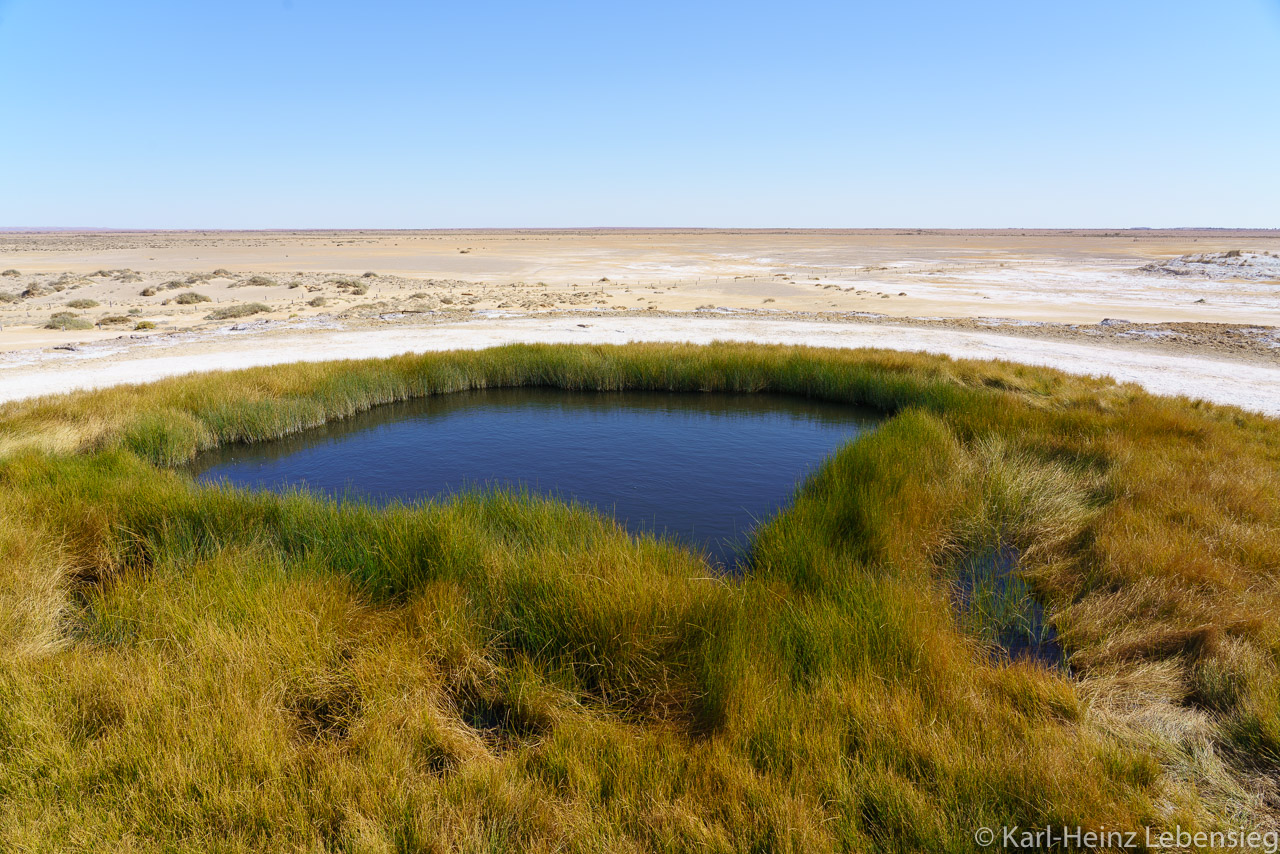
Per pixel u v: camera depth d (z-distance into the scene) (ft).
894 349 64.75
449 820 10.39
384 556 19.27
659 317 90.17
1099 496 26.91
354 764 11.48
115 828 10.02
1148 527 22.21
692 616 16.15
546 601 16.74
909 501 24.85
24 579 17.69
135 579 18.58
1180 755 12.36
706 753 12.11
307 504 24.06
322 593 17.15
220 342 69.56
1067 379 49.47
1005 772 11.29
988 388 47.21
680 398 52.39
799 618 16.33
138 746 11.54
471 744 12.75
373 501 29.91
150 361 59.36
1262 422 37.81
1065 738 12.39
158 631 15.53
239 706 12.48
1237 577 19.03
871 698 13.28
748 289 140.56
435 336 73.51
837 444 36.22
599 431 42.86
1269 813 11.05
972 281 153.79
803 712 12.89
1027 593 20.74
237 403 41.78
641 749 12.22
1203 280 149.79
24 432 33.86
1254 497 24.73
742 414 47.50
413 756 12.20
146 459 33.22
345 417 46.42
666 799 11.04
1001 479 27.81
